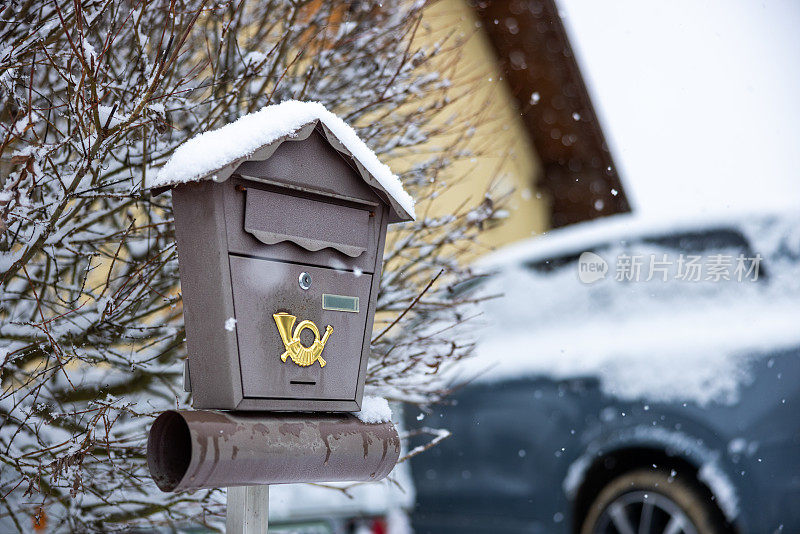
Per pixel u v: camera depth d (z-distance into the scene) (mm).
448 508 4848
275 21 3324
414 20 3469
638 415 4312
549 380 4621
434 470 4918
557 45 9289
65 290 2928
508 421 4707
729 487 3980
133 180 2682
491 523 4684
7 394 2617
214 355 2035
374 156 2312
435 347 3396
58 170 2770
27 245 2557
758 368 4066
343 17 3492
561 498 4480
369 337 2311
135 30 2627
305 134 2092
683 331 4352
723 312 4316
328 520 4445
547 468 4547
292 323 2119
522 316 4891
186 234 2076
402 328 3438
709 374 4168
